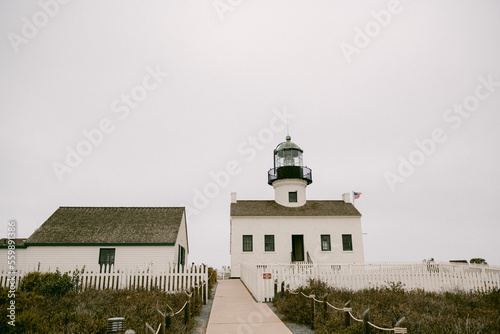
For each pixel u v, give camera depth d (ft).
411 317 28.17
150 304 34.55
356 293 43.29
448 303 37.70
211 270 68.90
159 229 78.18
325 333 25.90
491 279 49.21
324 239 98.73
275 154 114.62
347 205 107.45
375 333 23.17
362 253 98.22
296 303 33.60
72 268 71.36
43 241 71.97
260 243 96.78
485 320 27.25
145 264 72.43
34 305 33.88
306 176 110.01
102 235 74.84
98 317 28.45
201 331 29.01
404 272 53.31
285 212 100.89
